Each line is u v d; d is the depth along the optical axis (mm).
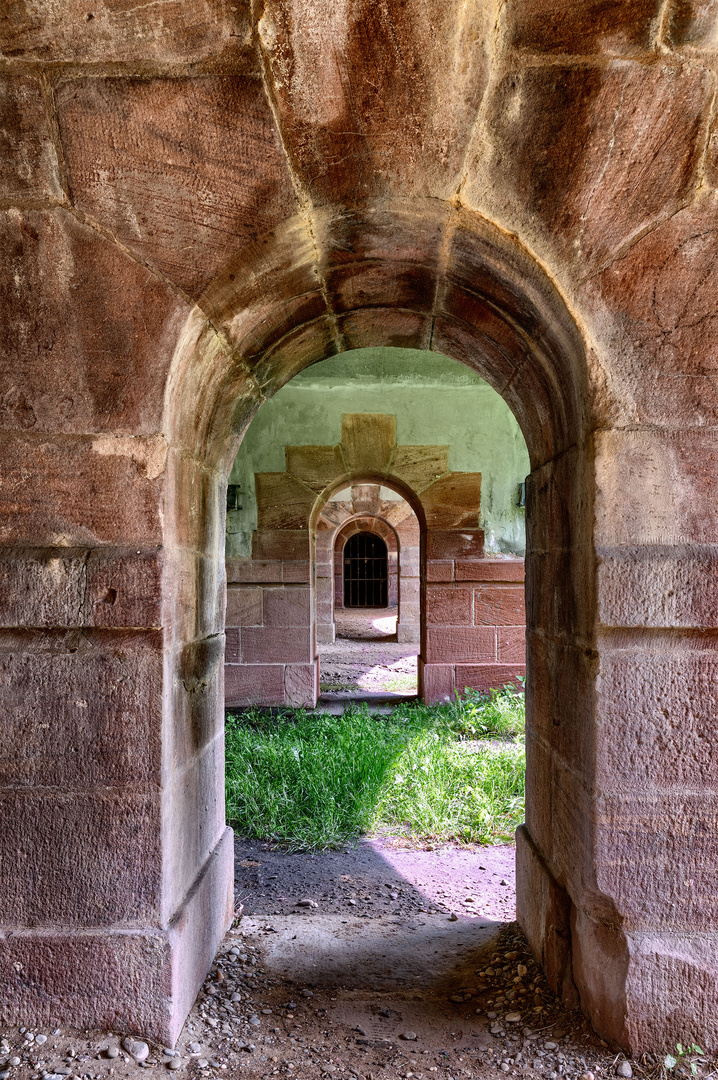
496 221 2018
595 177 1947
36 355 2078
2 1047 2043
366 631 16578
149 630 2105
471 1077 2055
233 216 2012
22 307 2062
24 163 1970
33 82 1882
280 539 7918
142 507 2096
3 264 2045
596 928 2148
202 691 2631
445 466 7828
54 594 2084
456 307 2717
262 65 1843
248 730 6324
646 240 1990
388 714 7547
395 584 19969
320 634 14641
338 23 1756
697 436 2053
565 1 1749
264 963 2785
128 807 2109
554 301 2082
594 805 2082
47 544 2104
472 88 1849
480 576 7719
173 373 2104
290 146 1931
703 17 1764
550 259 2014
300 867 3990
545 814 2672
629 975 2062
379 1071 2090
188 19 1787
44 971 2102
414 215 2127
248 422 3170
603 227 1986
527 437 3062
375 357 7262
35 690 2111
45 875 2117
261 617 7891
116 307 2061
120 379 2080
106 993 2104
